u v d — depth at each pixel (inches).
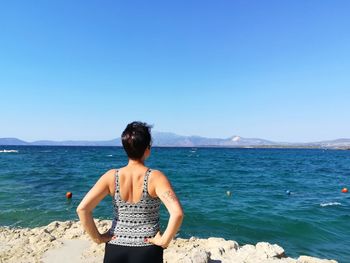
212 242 288.5
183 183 835.4
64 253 258.1
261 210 507.5
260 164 1792.6
